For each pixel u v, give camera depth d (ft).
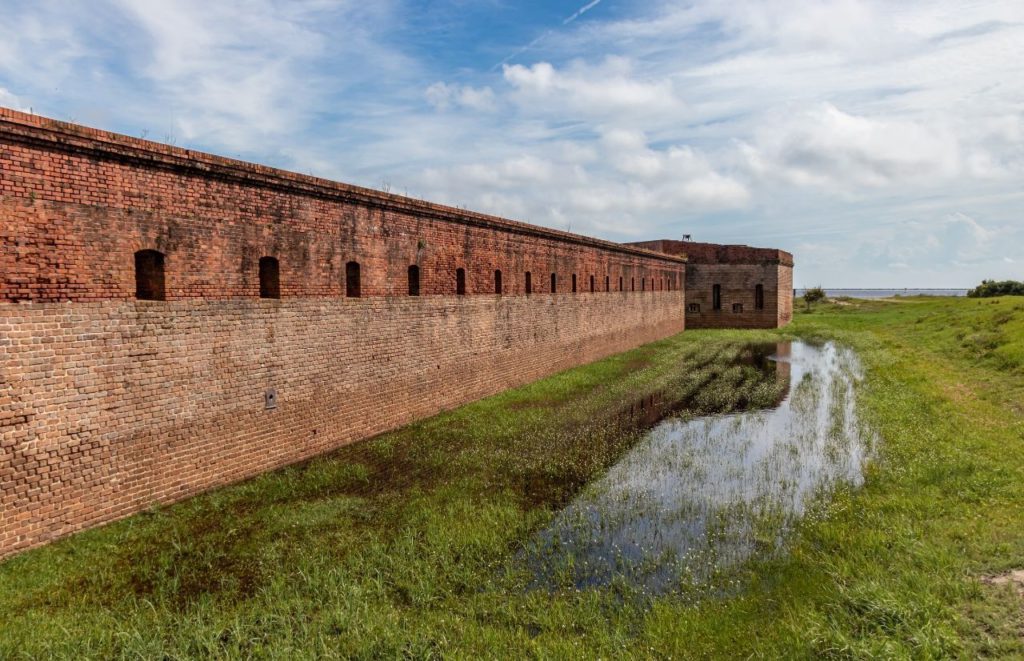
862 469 42.57
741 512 35.91
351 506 35.42
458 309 62.69
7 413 27.78
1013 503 31.83
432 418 57.72
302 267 43.86
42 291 29.07
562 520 35.01
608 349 108.58
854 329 155.84
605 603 26.17
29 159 28.43
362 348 49.75
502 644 22.80
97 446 31.42
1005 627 21.15
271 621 23.77
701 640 22.99
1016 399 54.75
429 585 26.81
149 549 29.66
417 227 56.03
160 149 33.94
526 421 56.80
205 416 37.14
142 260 34.88
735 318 167.12
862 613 23.25
